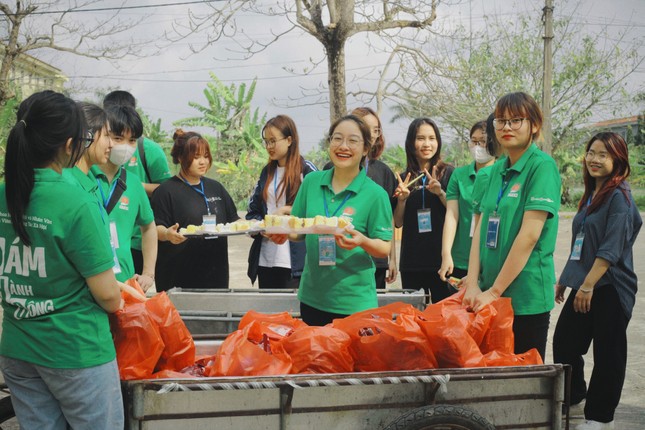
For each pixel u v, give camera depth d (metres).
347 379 2.86
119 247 4.20
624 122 44.19
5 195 2.53
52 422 2.68
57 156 2.57
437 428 2.90
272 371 3.05
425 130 5.47
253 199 5.75
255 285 10.56
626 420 4.73
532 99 3.66
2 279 2.59
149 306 3.19
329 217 4.05
